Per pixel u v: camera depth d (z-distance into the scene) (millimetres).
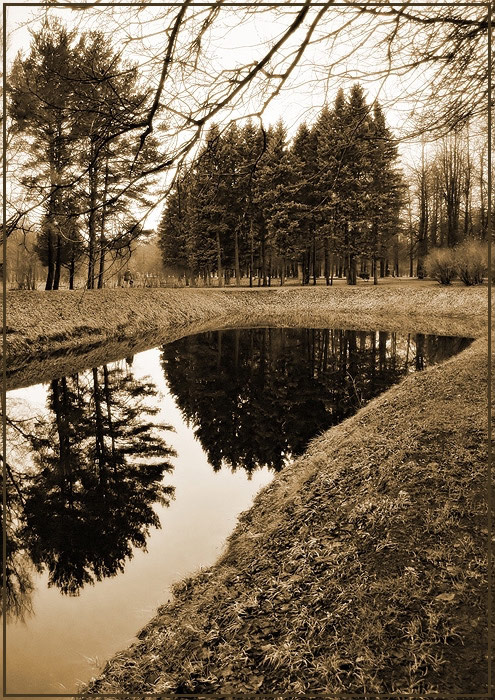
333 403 11852
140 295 27156
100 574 5137
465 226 34062
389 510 4883
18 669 3756
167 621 4273
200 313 30984
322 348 20219
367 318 28578
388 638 3330
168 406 12219
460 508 4598
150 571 5164
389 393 10836
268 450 8883
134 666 3705
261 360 18109
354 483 5844
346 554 4383
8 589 4895
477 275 30031
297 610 3867
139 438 9875
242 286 41344
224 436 9844
